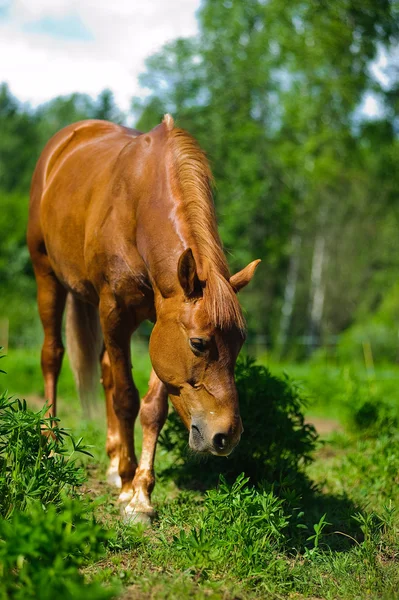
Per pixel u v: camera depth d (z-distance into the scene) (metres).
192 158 5.07
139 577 3.78
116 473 6.21
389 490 6.21
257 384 5.96
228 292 4.27
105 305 5.35
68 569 2.98
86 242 5.54
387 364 20.42
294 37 29.00
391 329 25.48
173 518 4.79
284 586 4.05
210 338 4.23
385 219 38.12
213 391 4.23
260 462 5.94
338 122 30.33
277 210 29.06
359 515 5.09
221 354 4.24
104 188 5.55
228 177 27.53
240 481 4.54
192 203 4.82
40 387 13.54
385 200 34.25
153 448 5.21
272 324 35.53
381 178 32.47
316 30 28.75
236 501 4.35
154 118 28.69
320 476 6.83
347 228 39.94
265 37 28.86
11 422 4.23
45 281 6.85
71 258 6.02
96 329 6.77
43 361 6.85
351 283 41.09
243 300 34.97
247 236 28.06
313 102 29.88
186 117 28.22
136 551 4.28
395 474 6.38
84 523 3.41
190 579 3.86
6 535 3.11
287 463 5.91
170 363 4.44
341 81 29.27
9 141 64.50
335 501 5.87
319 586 4.15
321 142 30.14
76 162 6.32
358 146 31.19
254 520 4.29
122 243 5.18
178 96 28.53
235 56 28.53
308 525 5.25
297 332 39.81
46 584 2.86
